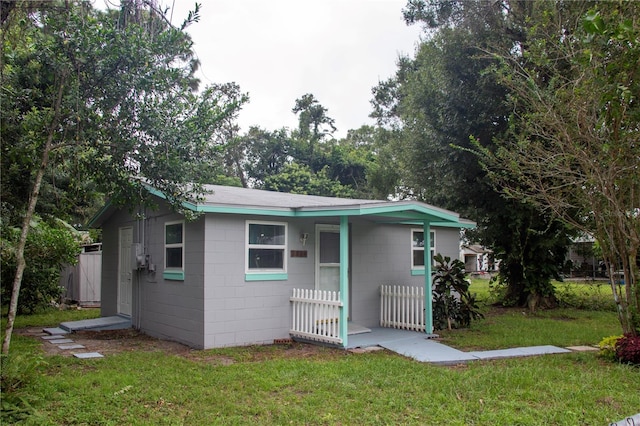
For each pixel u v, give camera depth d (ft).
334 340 29.91
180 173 23.71
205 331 29.27
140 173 24.54
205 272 29.45
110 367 24.07
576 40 27.73
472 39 46.21
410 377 22.71
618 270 29.66
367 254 38.60
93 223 44.70
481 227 53.98
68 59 21.03
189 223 31.22
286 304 32.96
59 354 27.58
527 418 17.40
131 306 39.22
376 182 83.76
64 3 21.33
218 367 24.31
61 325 38.06
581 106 24.94
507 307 53.88
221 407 18.44
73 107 21.39
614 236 28.25
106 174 24.40
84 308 52.75
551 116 26.32
